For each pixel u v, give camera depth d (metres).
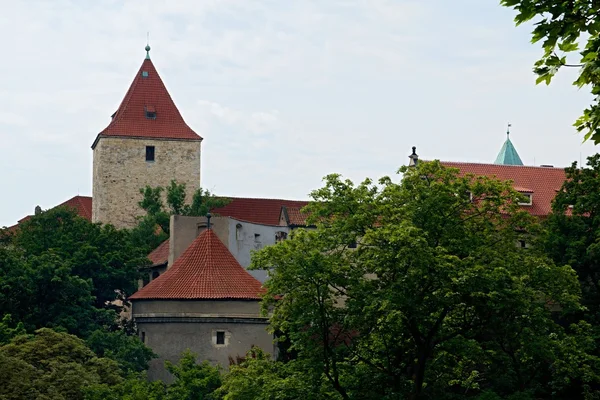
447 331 53.19
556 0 17.97
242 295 74.06
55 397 59.88
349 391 52.22
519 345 57.00
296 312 52.91
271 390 52.50
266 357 60.34
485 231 56.31
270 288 53.28
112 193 132.38
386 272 52.97
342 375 52.97
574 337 59.97
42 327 71.06
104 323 78.56
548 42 18.17
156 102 136.38
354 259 55.00
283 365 55.72
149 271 92.06
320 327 52.97
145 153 133.62
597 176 77.31
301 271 52.28
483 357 55.97
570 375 60.28
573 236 75.44
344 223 55.00
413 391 51.81
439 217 54.59
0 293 73.56
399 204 55.59
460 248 53.91
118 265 88.62
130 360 71.00
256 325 73.88
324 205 56.75
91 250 86.81
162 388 63.09
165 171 134.25
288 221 95.19
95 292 86.81
